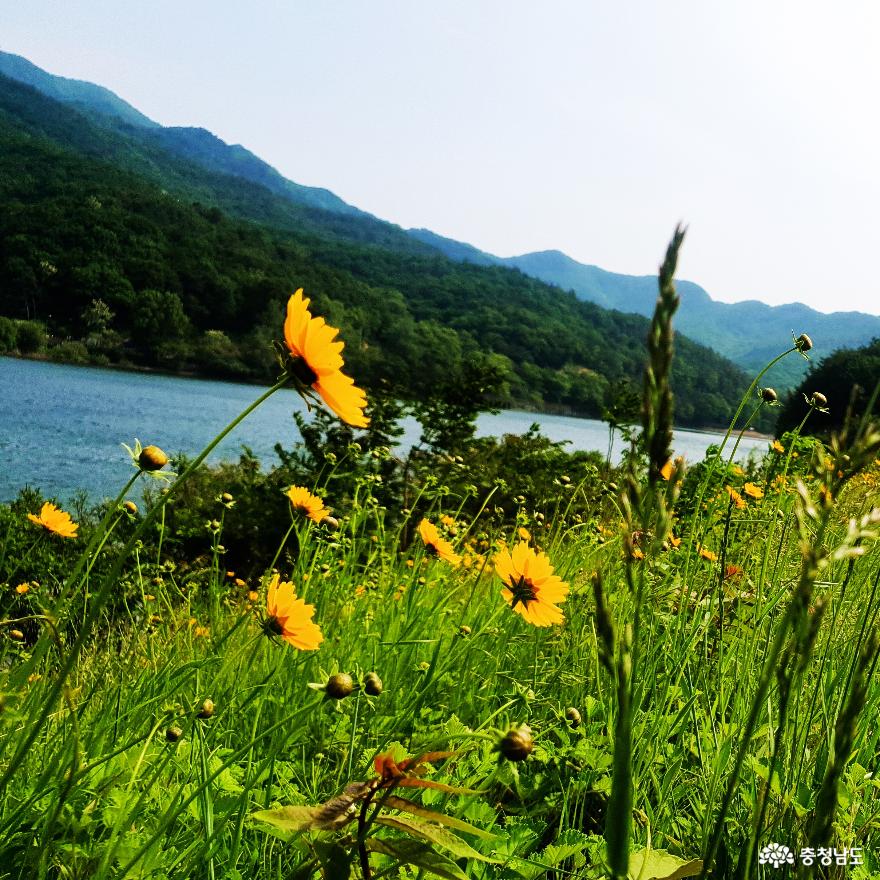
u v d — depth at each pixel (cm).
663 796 159
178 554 595
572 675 228
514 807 174
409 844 95
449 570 321
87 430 2630
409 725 199
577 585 274
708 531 243
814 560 64
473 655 238
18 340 6688
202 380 7144
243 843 138
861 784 149
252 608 168
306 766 181
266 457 2306
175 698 183
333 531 299
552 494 630
